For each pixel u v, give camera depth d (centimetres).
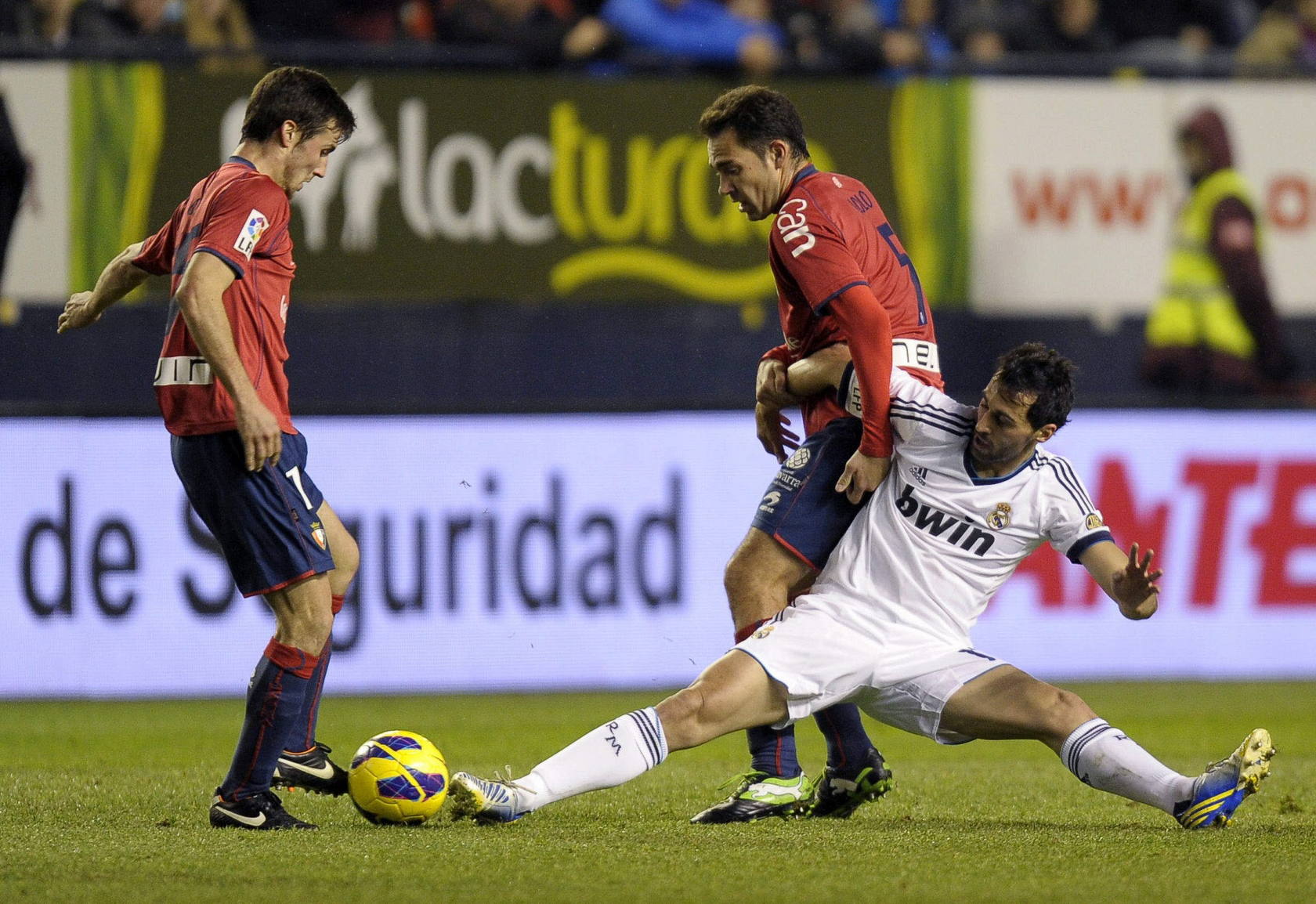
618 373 3094
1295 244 3222
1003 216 3159
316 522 1416
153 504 2758
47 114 2914
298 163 1445
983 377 3173
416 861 1234
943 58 3372
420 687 2784
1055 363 1361
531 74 3039
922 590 1429
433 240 3025
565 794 1391
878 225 1558
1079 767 1405
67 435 2742
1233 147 3197
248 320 1405
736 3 3631
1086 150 3172
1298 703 2775
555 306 3077
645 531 2856
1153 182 3191
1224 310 3209
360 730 2427
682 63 3094
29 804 1585
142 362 2973
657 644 2858
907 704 1426
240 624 2778
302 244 2992
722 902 1085
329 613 1418
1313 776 1883
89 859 1240
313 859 1240
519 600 2820
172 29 3381
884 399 1435
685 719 1383
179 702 2742
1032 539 1433
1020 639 2889
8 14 3316
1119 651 2917
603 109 3058
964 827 1447
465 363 3047
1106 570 1395
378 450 2784
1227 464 2962
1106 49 3769
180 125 2947
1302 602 2983
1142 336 3206
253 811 1404
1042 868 1220
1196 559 2950
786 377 1581
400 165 3009
